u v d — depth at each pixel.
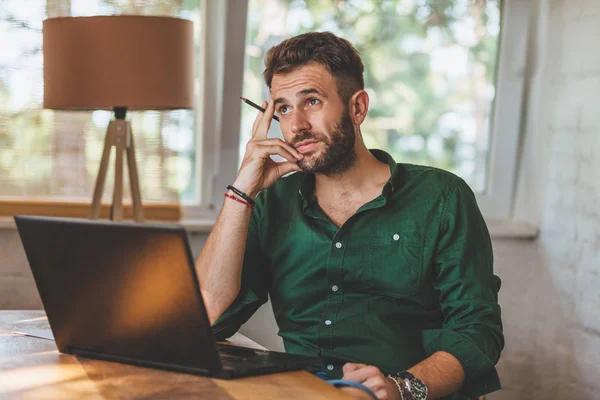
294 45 1.66
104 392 1.11
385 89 2.90
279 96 1.67
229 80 2.72
